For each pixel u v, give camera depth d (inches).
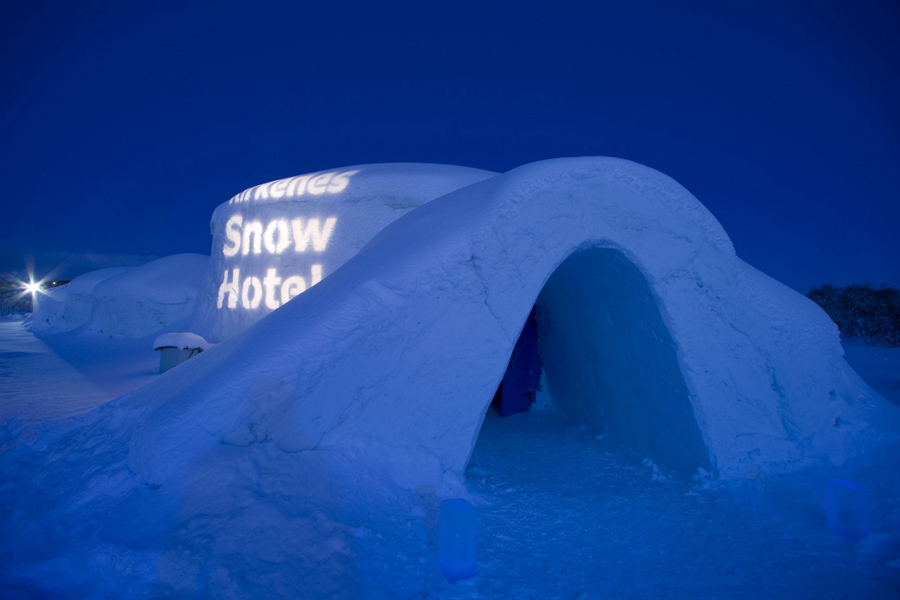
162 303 653.9
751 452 181.2
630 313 195.8
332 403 150.9
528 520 152.5
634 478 188.7
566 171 173.3
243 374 149.3
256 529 114.2
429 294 161.2
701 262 184.4
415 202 338.0
